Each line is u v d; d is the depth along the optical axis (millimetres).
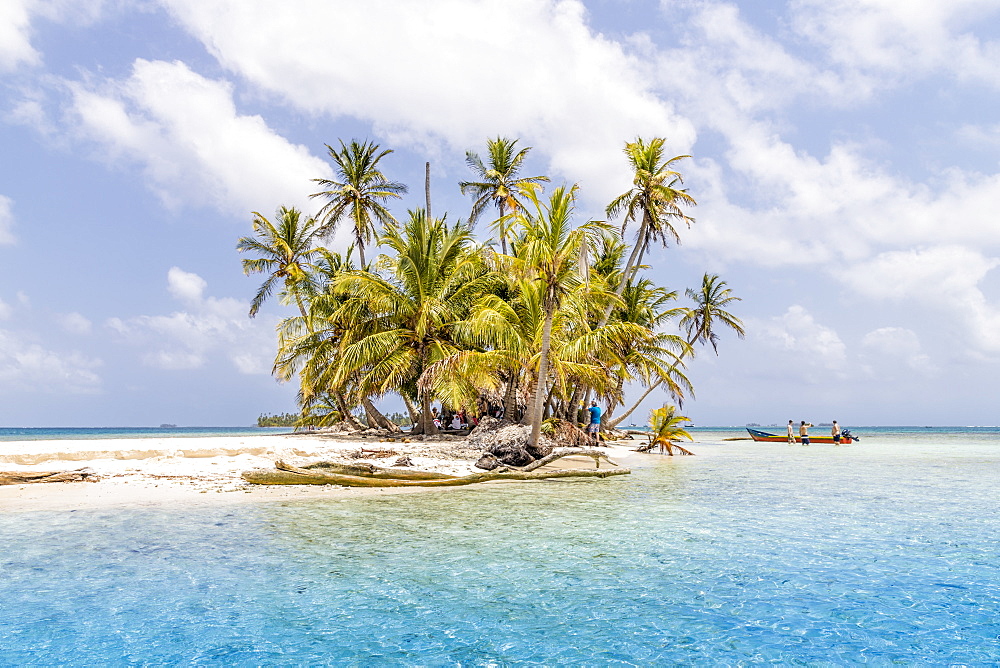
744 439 61156
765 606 5695
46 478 13211
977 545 8242
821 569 6957
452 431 28141
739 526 9562
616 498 12844
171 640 4828
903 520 10188
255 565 6988
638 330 24859
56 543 7941
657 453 31516
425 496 12938
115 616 5332
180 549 7688
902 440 61719
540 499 12602
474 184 34750
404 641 4844
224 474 14695
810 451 35875
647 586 6293
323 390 31125
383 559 7324
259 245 31562
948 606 5711
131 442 22250
